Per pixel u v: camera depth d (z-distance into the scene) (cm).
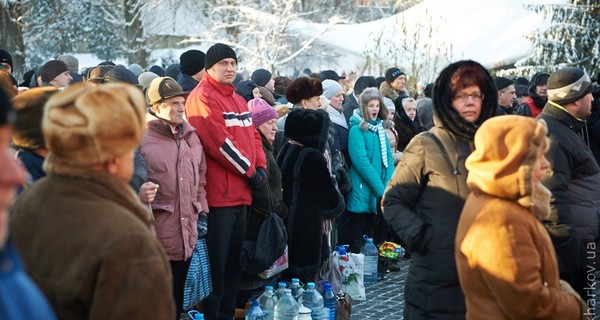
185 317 699
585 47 1855
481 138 354
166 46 3309
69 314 279
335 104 878
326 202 695
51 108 282
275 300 627
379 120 873
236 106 652
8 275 206
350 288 777
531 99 968
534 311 342
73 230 277
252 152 651
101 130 277
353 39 2169
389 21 2183
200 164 616
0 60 909
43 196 285
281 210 683
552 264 357
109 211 279
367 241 856
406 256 991
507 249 340
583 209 553
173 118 591
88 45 2961
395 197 438
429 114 989
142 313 271
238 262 658
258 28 2573
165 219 585
